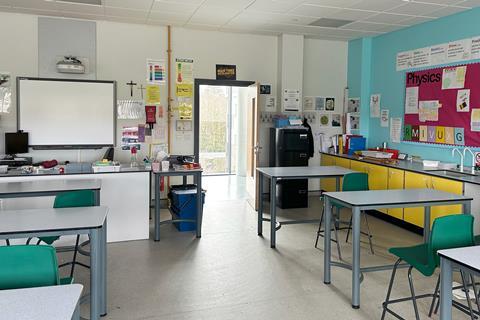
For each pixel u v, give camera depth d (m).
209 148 10.30
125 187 4.90
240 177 10.05
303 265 4.18
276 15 5.78
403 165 5.72
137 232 5.00
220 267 4.11
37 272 2.05
